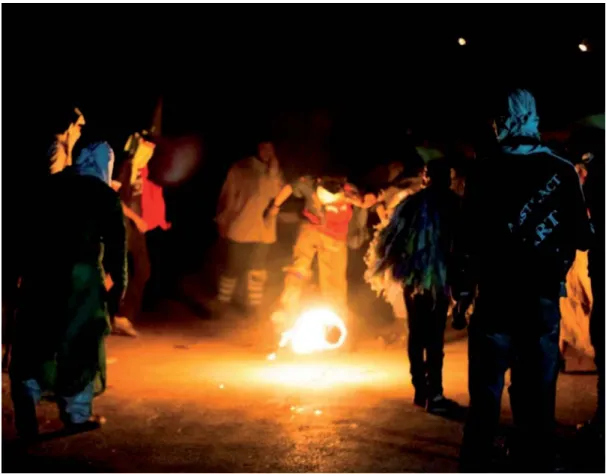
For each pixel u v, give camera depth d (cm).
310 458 539
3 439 580
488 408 501
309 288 1003
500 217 493
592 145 580
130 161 976
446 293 643
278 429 604
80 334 580
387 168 1084
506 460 530
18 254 589
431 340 650
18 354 577
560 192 489
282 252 1413
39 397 581
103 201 588
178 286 1363
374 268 676
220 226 1141
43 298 577
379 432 598
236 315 1145
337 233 925
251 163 1132
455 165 936
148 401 685
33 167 1241
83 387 583
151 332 1036
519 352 495
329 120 1747
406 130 1512
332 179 927
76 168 598
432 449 559
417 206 647
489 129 1209
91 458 539
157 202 1001
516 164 495
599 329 563
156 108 1667
